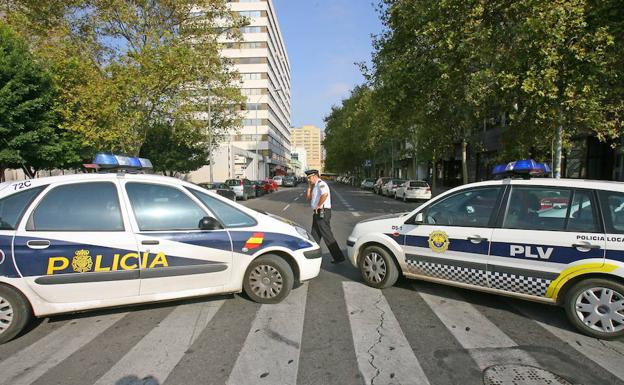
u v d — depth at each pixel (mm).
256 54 71750
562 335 3717
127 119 14797
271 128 77812
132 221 4047
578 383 2875
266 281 4566
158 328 3895
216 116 24250
